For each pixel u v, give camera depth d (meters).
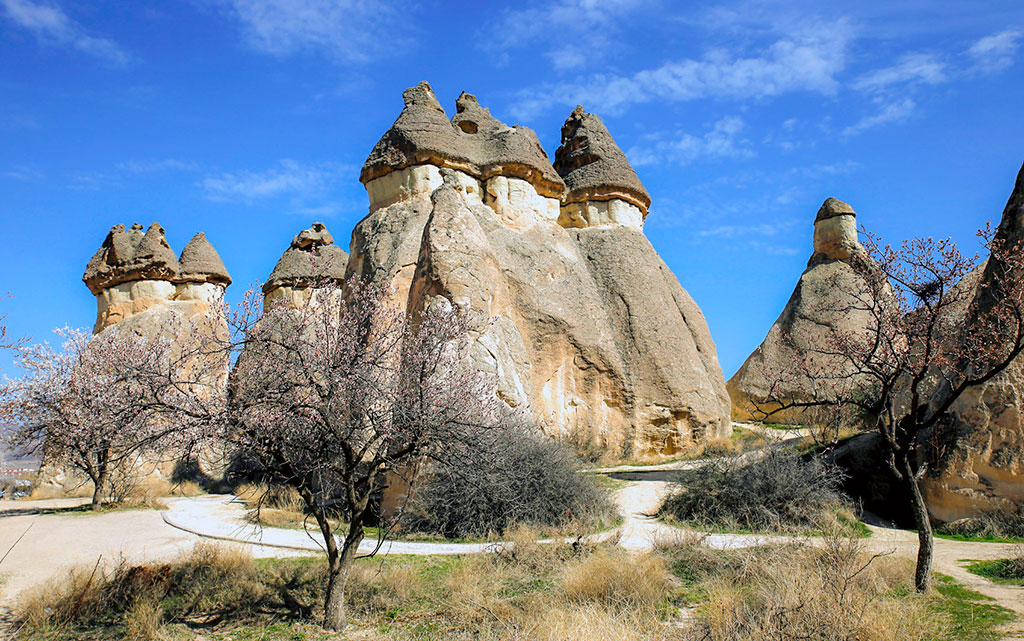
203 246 38.62
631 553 12.57
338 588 9.62
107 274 37.03
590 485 16.58
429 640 8.91
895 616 8.11
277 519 17.52
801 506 15.46
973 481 15.09
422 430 9.62
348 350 9.35
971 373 10.74
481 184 31.09
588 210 33.91
